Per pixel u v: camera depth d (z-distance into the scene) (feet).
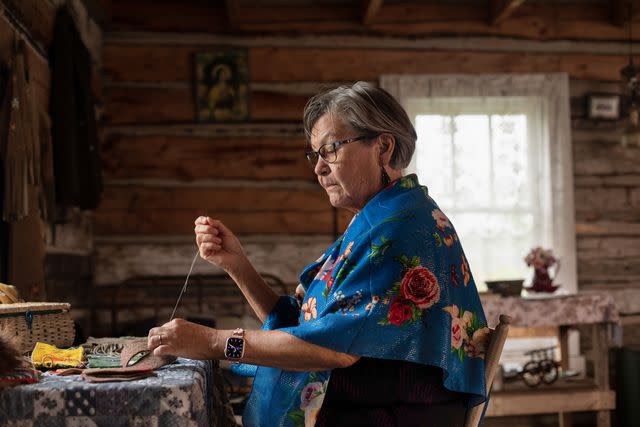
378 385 4.27
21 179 8.70
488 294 15.16
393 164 4.78
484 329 4.49
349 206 4.90
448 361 4.14
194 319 13.80
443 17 16.37
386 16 16.25
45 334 5.38
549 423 15.76
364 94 4.68
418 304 4.17
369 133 4.68
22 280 8.73
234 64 15.87
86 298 14.43
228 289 15.55
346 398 4.30
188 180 15.70
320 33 16.14
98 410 3.79
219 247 5.55
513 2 14.51
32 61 10.33
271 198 15.85
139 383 3.86
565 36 16.60
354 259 4.34
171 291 15.47
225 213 15.74
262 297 5.55
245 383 11.64
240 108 15.81
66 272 12.57
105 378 3.97
